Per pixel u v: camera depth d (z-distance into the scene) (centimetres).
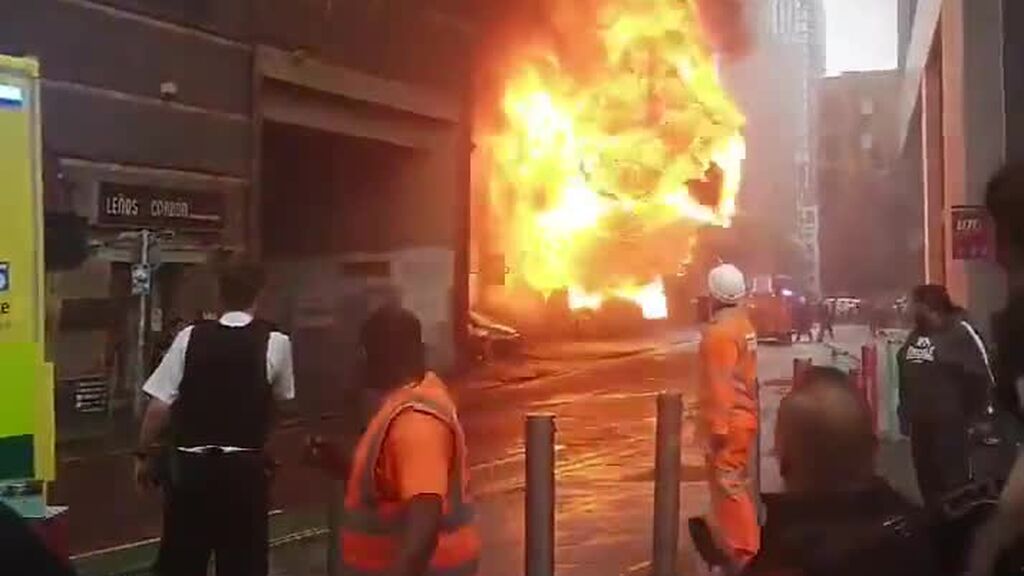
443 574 365
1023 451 233
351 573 363
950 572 248
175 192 1741
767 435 1261
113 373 1541
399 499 358
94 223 1575
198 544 563
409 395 368
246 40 1914
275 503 1123
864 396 291
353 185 2464
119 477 1294
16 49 1491
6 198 461
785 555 260
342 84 2175
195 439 554
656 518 767
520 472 1376
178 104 1756
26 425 448
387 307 378
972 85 2030
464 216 2636
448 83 2572
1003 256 254
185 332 565
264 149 2270
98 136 1608
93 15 1606
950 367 771
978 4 2006
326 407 1792
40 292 473
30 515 436
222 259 1778
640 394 2317
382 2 2297
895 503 262
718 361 697
